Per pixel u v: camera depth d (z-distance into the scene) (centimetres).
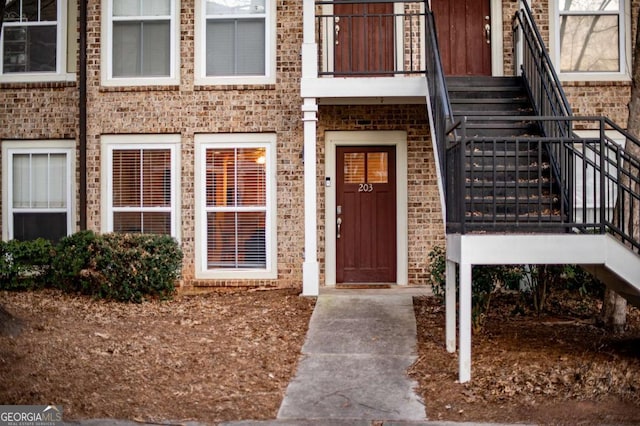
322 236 1047
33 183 1100
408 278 1041
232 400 560
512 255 592
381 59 1037
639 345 691
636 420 504
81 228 1052
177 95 1046
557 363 629
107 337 707
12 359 607
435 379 608
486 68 1052
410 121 1043
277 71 1038
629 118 768
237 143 1042
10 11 1105
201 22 1052
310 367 649
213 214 1046
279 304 890
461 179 604
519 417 516
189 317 823
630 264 589
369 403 559
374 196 1060
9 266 961
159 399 554
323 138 1048
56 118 1089
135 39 1064
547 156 779
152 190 1050
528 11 898
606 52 1042
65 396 543
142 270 905
